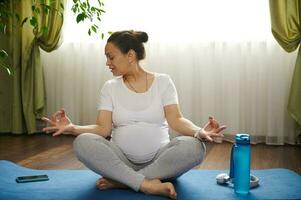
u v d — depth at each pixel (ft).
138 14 10.64
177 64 10.64
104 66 11.05
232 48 10.25
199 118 10.77
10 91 11.57
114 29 10.78
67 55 11.26
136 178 5.36
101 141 5.59
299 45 9.73
